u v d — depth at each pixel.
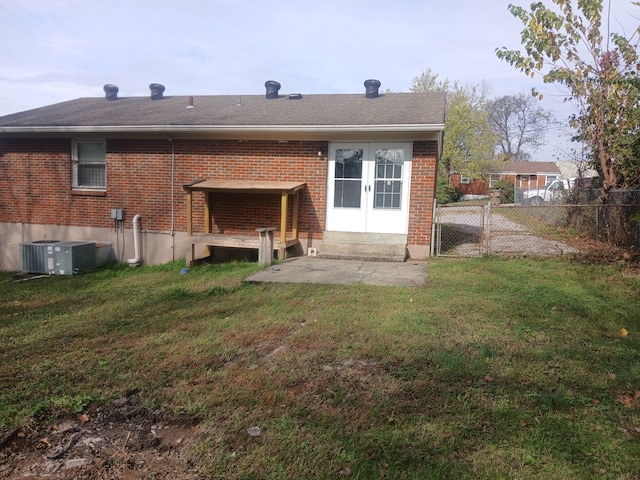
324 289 7.13
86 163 11.84
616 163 10.71
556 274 7.78
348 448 2.91
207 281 8.48
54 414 3.44
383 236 10.13
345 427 3.16
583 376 3.88
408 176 10.05
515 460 2.77
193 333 5.31
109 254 11.63
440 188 31.23
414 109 10.76
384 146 10.15
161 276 9.56
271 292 7.11
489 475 2.64
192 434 3.16
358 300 6.42
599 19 10.43
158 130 10.66
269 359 4.41
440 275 7.92
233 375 4.05
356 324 5.34
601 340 4.78
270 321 5.64
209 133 10.70
